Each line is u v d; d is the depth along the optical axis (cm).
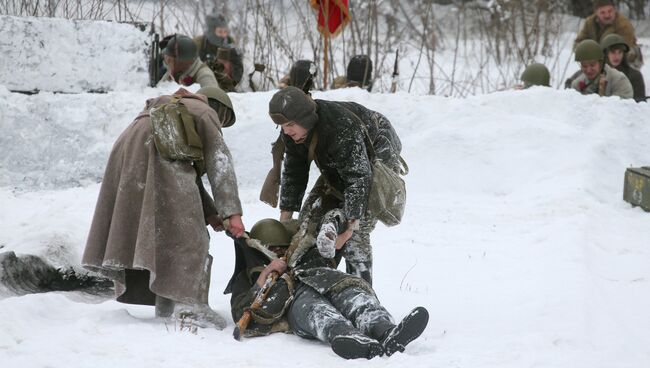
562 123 2638
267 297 1297
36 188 2470
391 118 2639
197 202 1337
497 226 2128
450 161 2527
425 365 1140
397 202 1336
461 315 1457
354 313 1234
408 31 4422
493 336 1319
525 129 2578
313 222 1337
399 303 1535
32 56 2675
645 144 2605
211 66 2884
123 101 2600
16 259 1622
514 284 1650
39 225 1856
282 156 1415
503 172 2494
